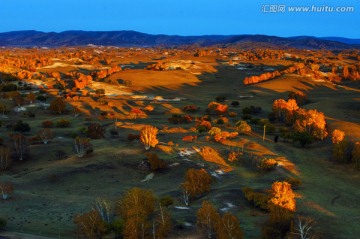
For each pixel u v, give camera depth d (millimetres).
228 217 56406
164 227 57281
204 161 100938
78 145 107812
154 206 69000
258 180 91312
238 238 54812
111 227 58094
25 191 82750
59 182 89062
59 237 57812
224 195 77188
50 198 77438
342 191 86500
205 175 79312
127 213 58656
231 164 101688
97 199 76375
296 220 65500
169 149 107625
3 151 100188
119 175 93062
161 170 95938
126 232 55500
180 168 96438
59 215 67188
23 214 67500
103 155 103812
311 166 103750
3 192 75688
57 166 97688
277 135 133625
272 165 96875
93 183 88438
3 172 98125
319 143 126125
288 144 123750
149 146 107562
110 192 82500
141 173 94688
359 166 100938
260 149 113438
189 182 76750
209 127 134125
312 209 72188
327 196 82125
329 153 114625
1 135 125000
